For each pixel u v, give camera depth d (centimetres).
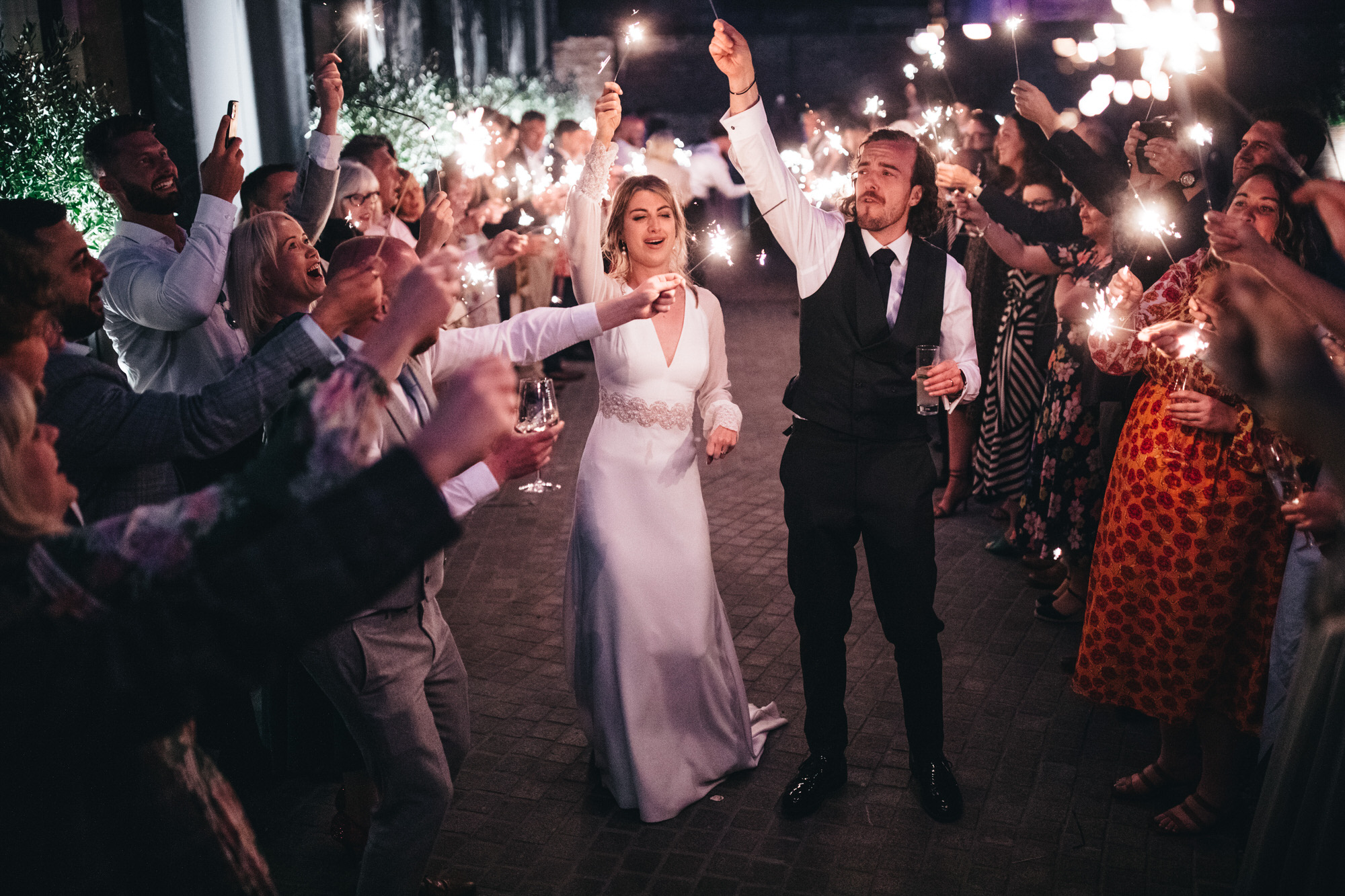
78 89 471
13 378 114
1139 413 303
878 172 299
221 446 206
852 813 315
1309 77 1692
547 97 1551
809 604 316
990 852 296
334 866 294
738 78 299
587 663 322
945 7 1888
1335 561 163
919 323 303
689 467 320
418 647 236
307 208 418
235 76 690
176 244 350
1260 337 122
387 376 111
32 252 130
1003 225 477
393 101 881
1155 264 365
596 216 308
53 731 105
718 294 1311
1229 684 292
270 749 282
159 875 121
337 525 100
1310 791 198
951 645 427
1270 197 274
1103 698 313
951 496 579
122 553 102
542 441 218
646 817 309
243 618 99
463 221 451
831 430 307
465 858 295
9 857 109
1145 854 294
